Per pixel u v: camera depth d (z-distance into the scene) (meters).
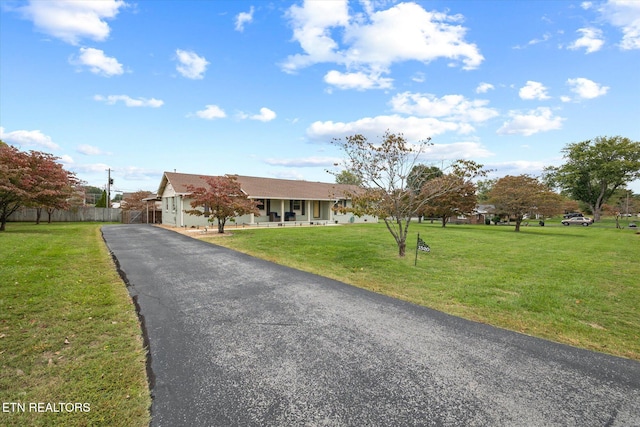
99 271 6.17
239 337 3.29
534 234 17.89
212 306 4.31
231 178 15.23
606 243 13.27
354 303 4.52
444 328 3.62
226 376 2.52
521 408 2.13
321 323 3.72
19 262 6.54
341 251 9.28
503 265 7.54
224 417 2.01
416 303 4.56
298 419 2.00
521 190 19.72
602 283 5.88
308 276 6.20
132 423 1.94
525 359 2.88
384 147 8.65
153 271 6.46
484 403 2.18
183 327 3.55
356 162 8.79
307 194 24.97
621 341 3.35
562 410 2.12
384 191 8.70
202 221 20.23
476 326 3.70
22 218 24.22
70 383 2.37
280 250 9.47
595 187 45.53
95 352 2.88
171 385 2.38
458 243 11.83
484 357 2.90
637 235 18.22
